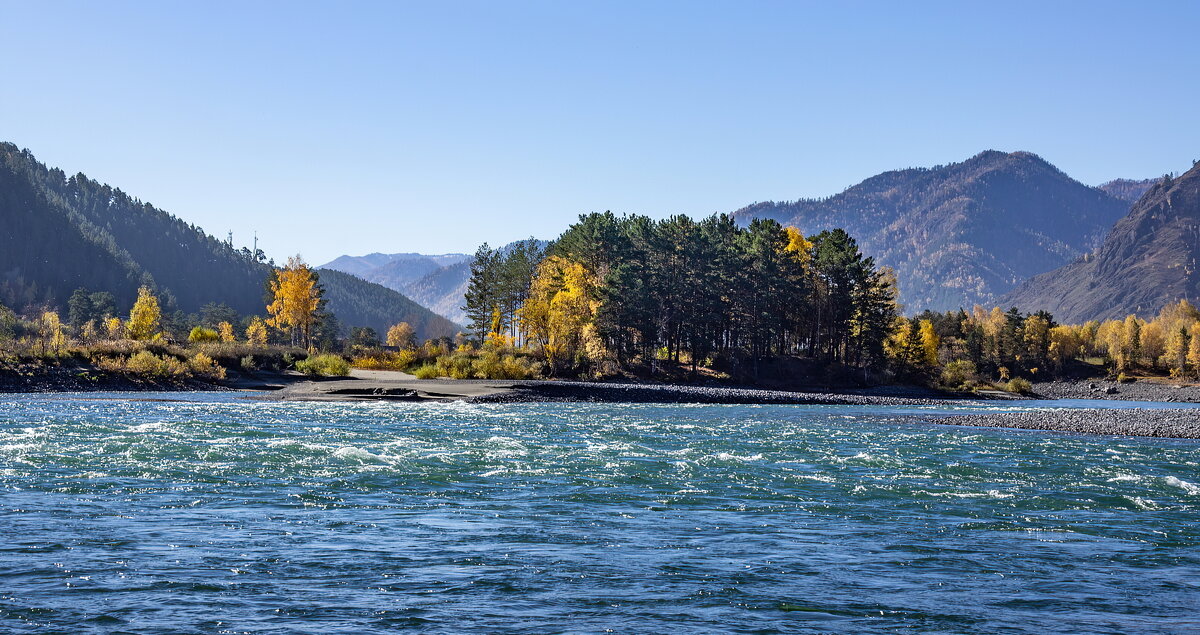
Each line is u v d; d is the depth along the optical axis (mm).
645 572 15430
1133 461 32875
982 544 18125
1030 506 22516
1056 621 13000
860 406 75375
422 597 13734
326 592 13922
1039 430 48094
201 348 84375
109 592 13617
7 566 14914
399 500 21953
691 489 24375
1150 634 12414
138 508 20203
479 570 15414
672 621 12719
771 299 108875
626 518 20266
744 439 39062
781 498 23203
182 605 13055
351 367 100562
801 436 41094
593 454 31672
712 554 16875
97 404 52562
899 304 137625
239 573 14891
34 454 28203
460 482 24797
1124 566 16422
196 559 15734
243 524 18797
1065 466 30828
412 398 67438
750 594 14172
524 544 17469
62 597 13305
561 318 99812
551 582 14703
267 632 11945
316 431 38406
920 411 66250
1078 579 15445
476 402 66000
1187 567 16406
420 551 16734
